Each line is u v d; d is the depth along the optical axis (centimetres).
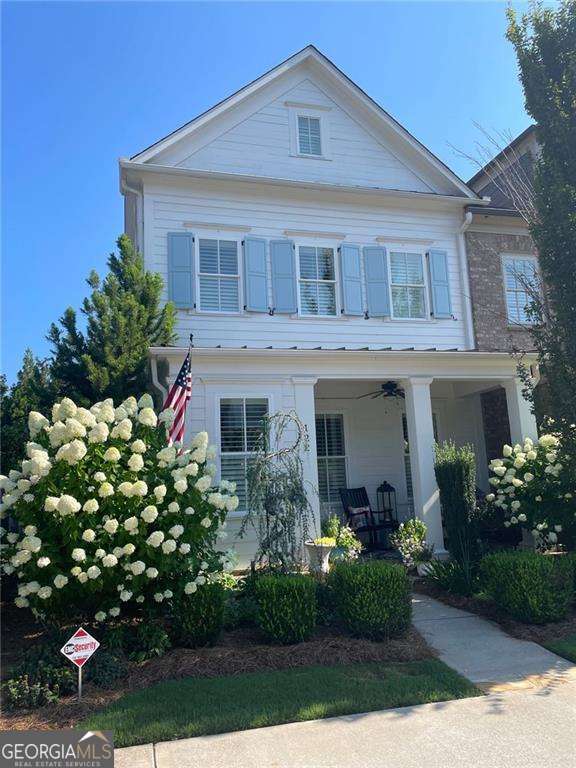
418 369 1179
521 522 982
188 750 436
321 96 1395
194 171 1217
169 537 647
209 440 1065
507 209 1484
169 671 579
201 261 1229
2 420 1141
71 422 617
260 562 831
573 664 606
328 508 1323
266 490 828
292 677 565
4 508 629
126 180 1219
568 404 830
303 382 1120
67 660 558
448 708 500
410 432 1170
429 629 730
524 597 721
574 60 865
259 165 1319
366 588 672
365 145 1396
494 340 1358
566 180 865
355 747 434
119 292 1090
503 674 580
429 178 1423
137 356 1032
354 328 1286
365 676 570
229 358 1083
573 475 853
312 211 1314
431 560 998
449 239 1398
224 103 1291
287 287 1252
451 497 1016
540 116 896
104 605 643
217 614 652
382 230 1353
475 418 1517
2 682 554
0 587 944
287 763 414
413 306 1343
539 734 450
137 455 640
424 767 405
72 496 609
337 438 1406
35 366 1304
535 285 1249
